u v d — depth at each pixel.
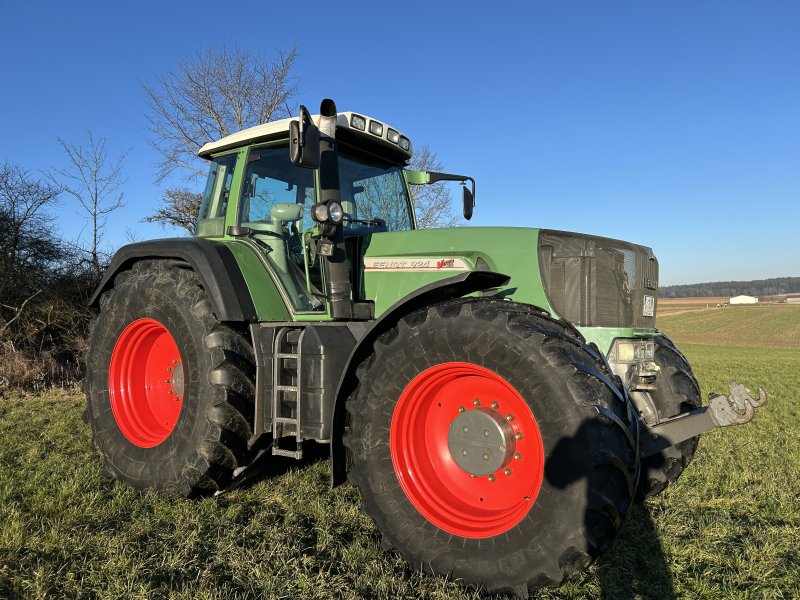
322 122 3.27
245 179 4.06
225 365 3.45
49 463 4.20
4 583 2.47
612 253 3.30
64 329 9.40
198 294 3.65
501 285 3.03
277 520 3.28
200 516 3.27
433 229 3.51
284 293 3.71
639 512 3.49
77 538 2.91
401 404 2.82
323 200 3.34
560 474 2.36
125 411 3.99
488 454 2.69
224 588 2.44
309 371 3.15
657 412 3.23
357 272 3.71
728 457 4.93
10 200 10.29
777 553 2.97
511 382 2.54
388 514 2.76
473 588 2.51
